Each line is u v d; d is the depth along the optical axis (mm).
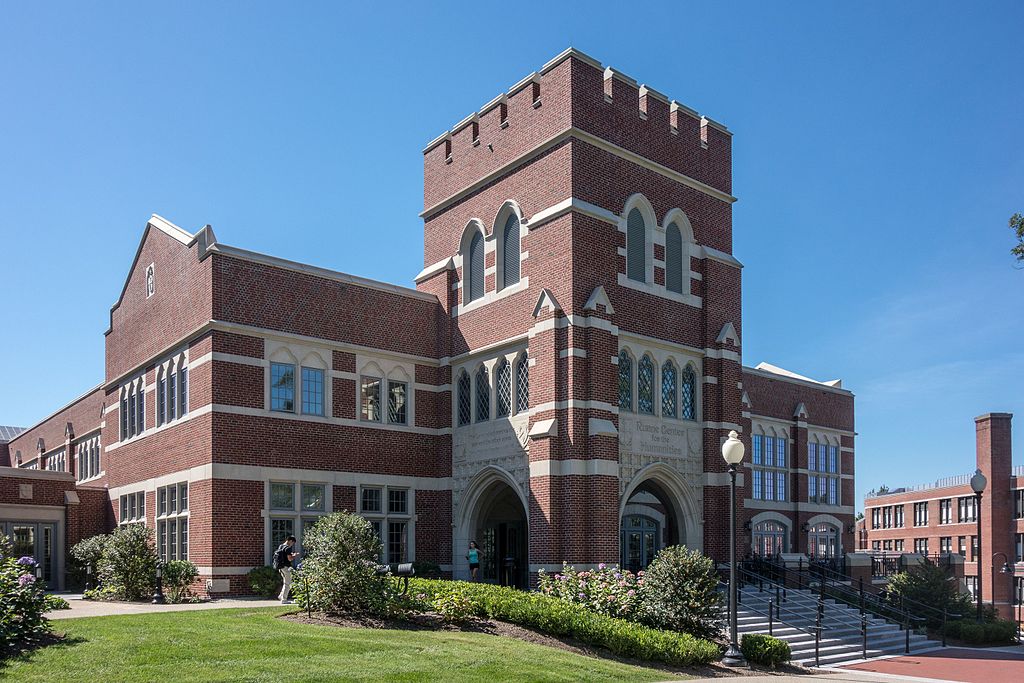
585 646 17828
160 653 13477
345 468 26781
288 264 26422
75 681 11805
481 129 29562
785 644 20281
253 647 14273
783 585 29844
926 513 76750
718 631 20797
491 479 27203
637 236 27781
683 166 29438
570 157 25734
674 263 29000
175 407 26906
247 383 24984
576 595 20469
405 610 18531
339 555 18406
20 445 54594
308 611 18703
